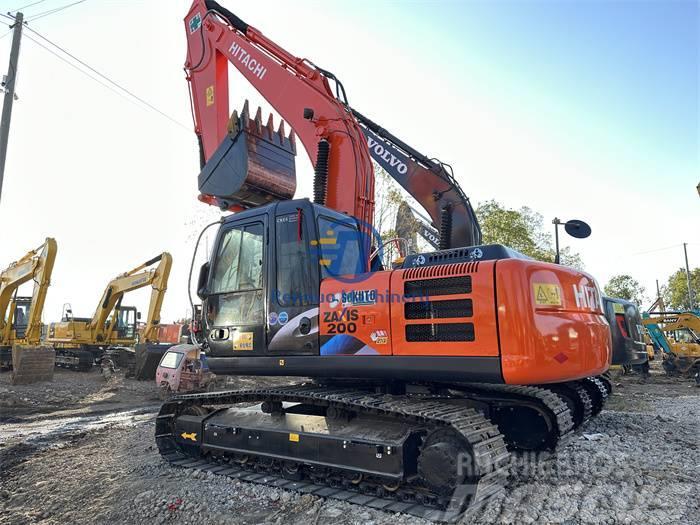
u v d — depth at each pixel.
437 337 4.30
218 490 4.84
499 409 5.67
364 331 4.59
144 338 17.81
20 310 20.20
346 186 6.05
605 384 8.82
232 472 5.32
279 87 6.75
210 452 5.82
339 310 4.74
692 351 17.67
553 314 4.25
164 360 12.71
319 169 6.14
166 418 6.21
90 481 5.30
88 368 18.88
